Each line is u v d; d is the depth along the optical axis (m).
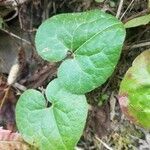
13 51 0.22
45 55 0.18
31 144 0.19
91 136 0.21
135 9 0.21
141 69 0.18
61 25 0.18
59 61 0.19
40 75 0.22
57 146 0.18
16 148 0.20
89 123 0.21
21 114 0.19
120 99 0.18
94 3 0.21
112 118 0.21
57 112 0.18
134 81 0.18
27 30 0.22
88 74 0.18
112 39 0.17
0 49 0.22
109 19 0.18
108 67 0.17
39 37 0.18
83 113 0.18
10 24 0.22
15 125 0.22
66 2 0.22
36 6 0.22
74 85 0.18
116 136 0.21
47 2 0.22
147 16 0.19
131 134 0.20
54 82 0.19
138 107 0.18
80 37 0.18
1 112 0.22
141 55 0.18
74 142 0.18
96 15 0.18
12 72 0.22
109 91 0.21
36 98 0.19
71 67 0.18
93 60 0.18
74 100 0.18
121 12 0.21
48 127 0.18
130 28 0.20
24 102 0.19
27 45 0.22
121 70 0.21
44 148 0.19
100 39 0.17
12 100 0.22
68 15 0.18
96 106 0.21
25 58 0.22
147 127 0.18
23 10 0.22
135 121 0.18
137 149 0.20
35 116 0.19
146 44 0.20
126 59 0.21
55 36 0.18
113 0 0.21
